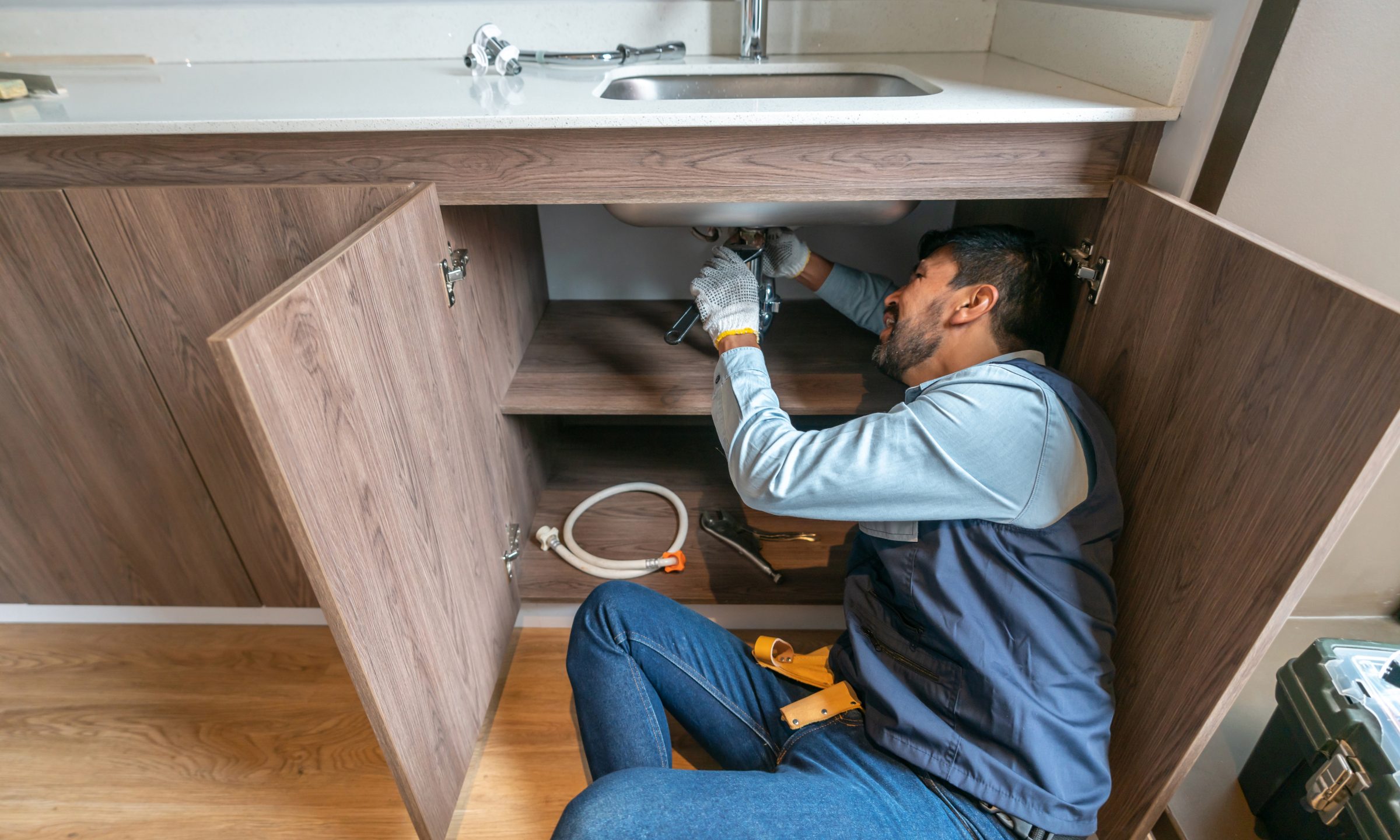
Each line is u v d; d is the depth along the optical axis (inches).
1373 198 33.7
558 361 54.7
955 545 32.2
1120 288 37.4
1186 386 31.8
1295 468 25.4
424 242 35.6
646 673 40.6
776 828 29.5
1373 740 33.1
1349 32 30.4
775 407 37.5
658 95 53.0
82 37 54.4
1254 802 41.4
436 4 54.1
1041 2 47.7
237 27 54.3
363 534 30.4
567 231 62.3
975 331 36.5
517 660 52.2
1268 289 26.6
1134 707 36.1
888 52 55.9
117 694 49.9
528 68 50.8
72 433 44.2
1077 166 37.6
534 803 43.3
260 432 23.5
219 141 37.6
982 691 31.2
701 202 38.9
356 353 29.2
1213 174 33.9
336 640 29.5
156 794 43.8
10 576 51.0
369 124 35.2
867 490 31.9
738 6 54.1
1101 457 31.9
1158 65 35.0
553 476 64.1
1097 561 32.6
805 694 39.6
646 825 29.3
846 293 52.3
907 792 31.4
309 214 36.6
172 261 38.0
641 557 55.8
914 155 37.4
